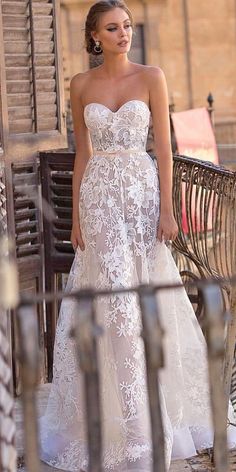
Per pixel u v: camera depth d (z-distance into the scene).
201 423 7.03
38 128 8.50
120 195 6.80
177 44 29.23
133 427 6.55
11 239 8.16
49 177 8.48
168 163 6.92
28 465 3.68
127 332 6.61
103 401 6.62
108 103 6.88
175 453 6.83
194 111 14.41
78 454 6.80
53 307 8.63
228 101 29.62
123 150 6.82
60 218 8.51
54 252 8.58
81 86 7.03
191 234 7.44
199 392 7.02
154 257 6.96
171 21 29.06
